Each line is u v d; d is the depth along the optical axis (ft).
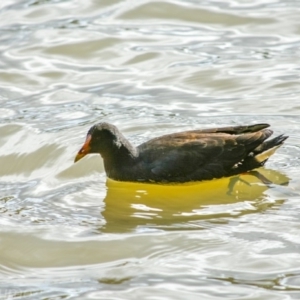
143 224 43.34
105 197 46.65
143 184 47.62
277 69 62.44
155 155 47.24
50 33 70.23
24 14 73.46
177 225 42.86
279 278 37.04
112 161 47.65
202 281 37.17
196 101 58.59
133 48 67.46
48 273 39.27
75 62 66.08
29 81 63.52
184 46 67.36
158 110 57.41
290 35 67.82
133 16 72.43
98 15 73.00
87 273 38.86
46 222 44.16
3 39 69.62
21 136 54.75
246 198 45.37
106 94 60.90
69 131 54.95
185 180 46.96
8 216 45.14
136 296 36.32
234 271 37.86
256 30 68.95
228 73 62.39
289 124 53.42
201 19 71.26
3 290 37.91
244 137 47.01
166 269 38.47
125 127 54.60
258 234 41.06
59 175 49.78
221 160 46.83
